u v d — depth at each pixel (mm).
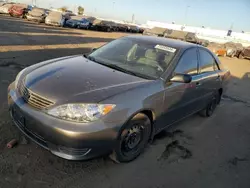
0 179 2359
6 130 3162
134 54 3613
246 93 8023
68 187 2422
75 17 29125
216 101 5246
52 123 2350
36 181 2422
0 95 4211
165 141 3684
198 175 2971
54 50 10008
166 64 3379
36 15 24625
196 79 3871
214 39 49594
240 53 23938
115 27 36312
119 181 2619
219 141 4027
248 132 4613
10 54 7789
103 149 2498
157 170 2924
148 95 2854
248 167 3330
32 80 2771
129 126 2695
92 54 3873
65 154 2400
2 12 28953
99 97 2477
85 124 2338
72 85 2641
